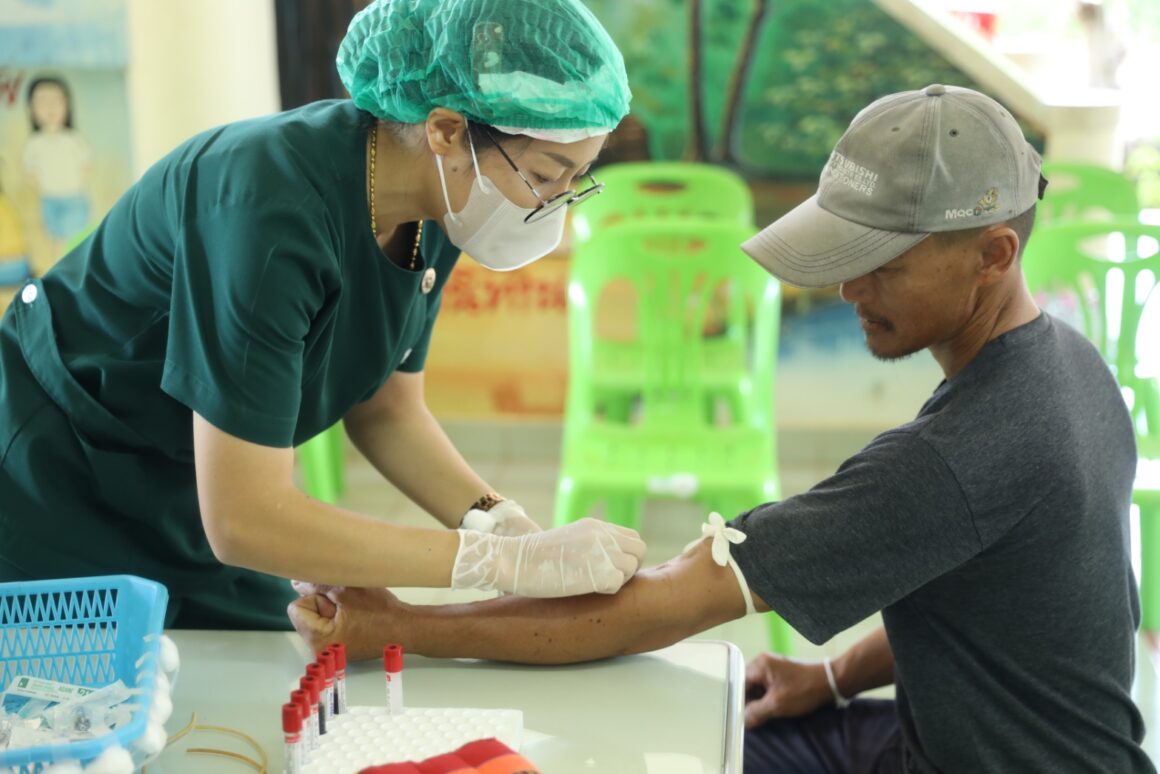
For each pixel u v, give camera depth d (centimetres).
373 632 127
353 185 125
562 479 272
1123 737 127
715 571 125
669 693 122
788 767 151
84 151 342
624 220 362
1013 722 126
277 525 119
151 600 108
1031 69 404
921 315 122
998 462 117
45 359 139
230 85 353
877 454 121
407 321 142
